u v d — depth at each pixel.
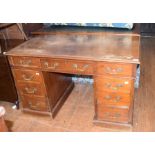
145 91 2.70
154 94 2.62
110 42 2.05
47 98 2.19
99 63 1.75
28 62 2.00
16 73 2.14
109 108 1.97
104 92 1.89
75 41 2.15
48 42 2.19
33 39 2.33
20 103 2.53
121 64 1.69
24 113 2.41
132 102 1.88
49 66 1.93
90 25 2.39
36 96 2.21
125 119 1.99
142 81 2.94
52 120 2.29
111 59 1.68
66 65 1.86
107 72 1.77
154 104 2.43
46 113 2.29
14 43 2.39
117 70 1.73
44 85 2.10
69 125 2.20
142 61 3.56
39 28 2.61
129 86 1.79
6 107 2.61
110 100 1.92
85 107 2.46
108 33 2.25
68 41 2.17
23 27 2.41
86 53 1.82
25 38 2.45
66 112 2.40
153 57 3.71
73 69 1.86
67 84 2.68
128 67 1.69
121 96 1.86
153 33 4.87
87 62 1.77
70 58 1.78
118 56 1.71
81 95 2.70
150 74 3.12
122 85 1.80
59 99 2.46
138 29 2.33
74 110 2.43
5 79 2.37
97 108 2.02
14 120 2.35
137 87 2.75
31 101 2.28
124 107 1.92
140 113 2.29
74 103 2.55
